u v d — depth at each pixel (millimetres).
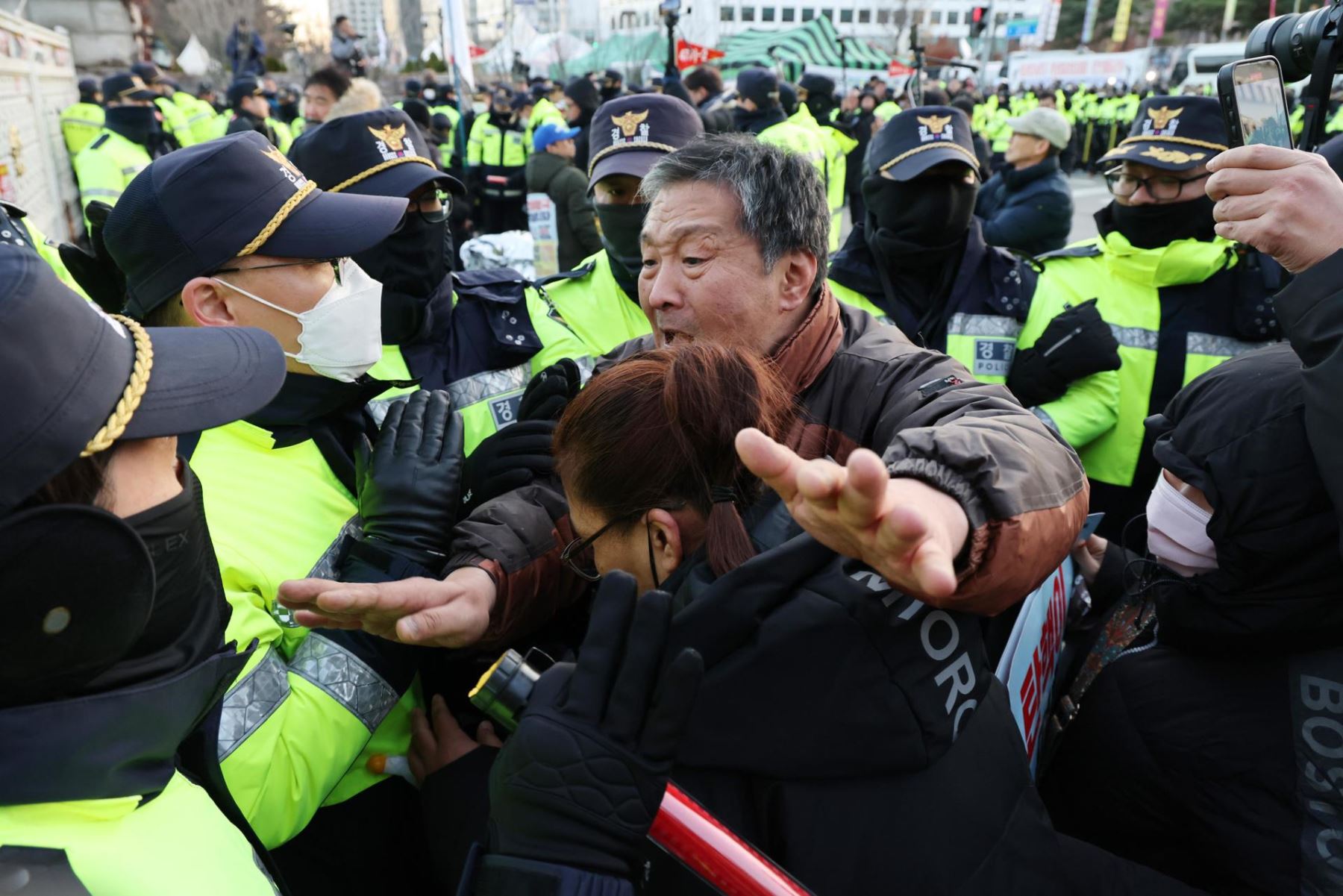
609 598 896
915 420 1150
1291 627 1194
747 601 919
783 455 675
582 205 5801
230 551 1248
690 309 1307
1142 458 2516
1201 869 1339
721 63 21500
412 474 1364
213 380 786
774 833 945
